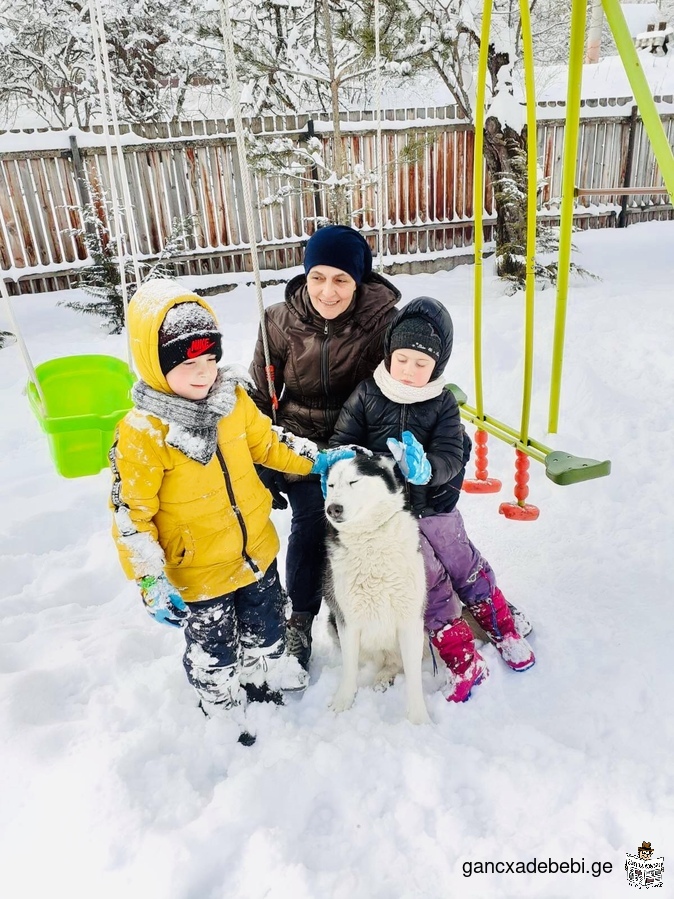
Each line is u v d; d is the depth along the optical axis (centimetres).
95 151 805
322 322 239
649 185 1116
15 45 1115
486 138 802
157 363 172
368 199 905
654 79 1402
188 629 202
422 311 215
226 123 843
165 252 809
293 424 256
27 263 826
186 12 1098
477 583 234
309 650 245
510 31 880
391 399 222
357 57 717
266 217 896
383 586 207
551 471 233
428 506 234
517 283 778
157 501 181
